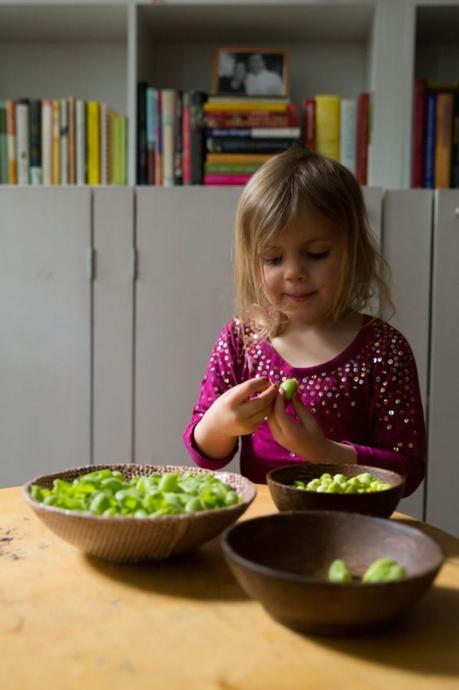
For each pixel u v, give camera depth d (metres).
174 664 0.53
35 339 1.97
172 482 0.78
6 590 0.67
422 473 1.11
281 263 1.14
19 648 0.56
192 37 2.29
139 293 1.94
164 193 1.92
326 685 0.50
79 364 1.96
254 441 1.22
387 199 1.87
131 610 0.63
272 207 1.12
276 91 2.11
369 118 2.03
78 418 1.97
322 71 2.33
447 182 2.02
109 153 2.08
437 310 1.87
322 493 0.78
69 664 0.53
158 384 1.95
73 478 0.88
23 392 1.98
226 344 1.30
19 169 2.06
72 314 1.96
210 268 1.92
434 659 0.54
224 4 2.02
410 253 1.88
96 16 2.13
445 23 2.13
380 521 0.65
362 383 1.18
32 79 2.35
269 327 1.26
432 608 0.63
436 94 2.02
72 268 1.95
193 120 2.03
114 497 0.75
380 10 2.01
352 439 1.19
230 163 2.00
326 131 2.03
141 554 0.70
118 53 2.35
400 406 1.15
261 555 0.65
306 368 1.21
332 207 1.12
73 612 0.62
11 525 0.86
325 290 1.13
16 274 1.96
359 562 0.65
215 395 1.27
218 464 1.10
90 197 1.94
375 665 0.53
